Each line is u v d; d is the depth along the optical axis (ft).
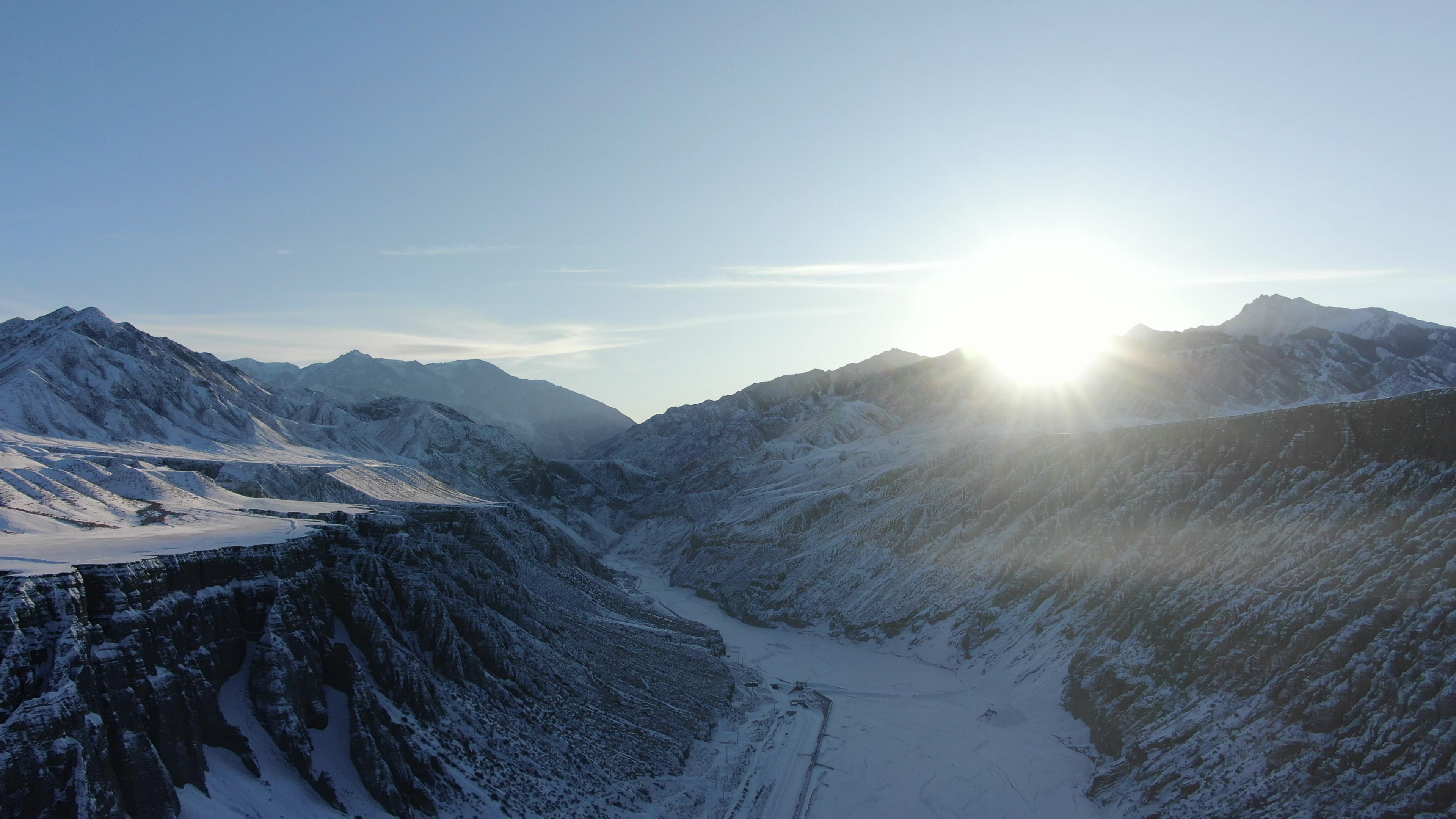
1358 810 184.24
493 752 204.54
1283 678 228.84
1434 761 181.27
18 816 114.93
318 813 157.38
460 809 180.96
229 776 152.15
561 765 216.13
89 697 131.54
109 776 127.95
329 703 181.16
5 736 117.60
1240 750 218.38
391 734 181.27
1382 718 197.77
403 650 207.62
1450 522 236.22
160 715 142.92
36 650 130.82
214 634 166.50
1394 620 219.00
